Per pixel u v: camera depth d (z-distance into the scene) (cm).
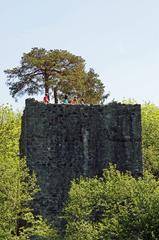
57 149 7044
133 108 7169
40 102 7056
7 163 6981
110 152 7075
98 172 7050
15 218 6675
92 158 7069
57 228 6875
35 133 7012
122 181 6312
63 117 7069
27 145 7012
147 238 5766
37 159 7006
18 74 12775
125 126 7131
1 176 6762
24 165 6881
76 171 7044
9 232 6506
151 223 5800
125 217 5931
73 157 7050
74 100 9194
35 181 6894
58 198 6981
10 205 6681
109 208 6334
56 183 7006
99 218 6481
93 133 7094
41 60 12706
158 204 5844
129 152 7112
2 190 6712
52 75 12762
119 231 5931
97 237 6134
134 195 6081
